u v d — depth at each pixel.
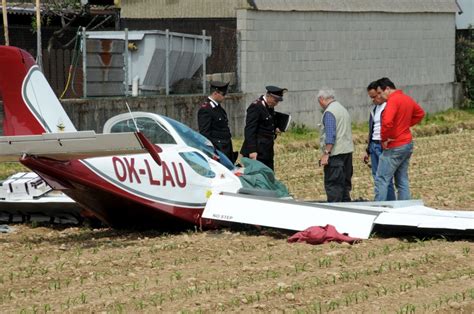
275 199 41.50
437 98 106.62
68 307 29.05
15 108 39.50
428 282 32.12
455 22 108.56
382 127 46.06
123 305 29.12
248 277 32.69
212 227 42.34
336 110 46.41
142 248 38.06
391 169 46.47
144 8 90.31
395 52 99.88
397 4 99.44
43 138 35.41
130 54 75.75
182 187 41.41
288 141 79.81
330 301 29.61
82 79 72.56
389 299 29.98
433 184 58.91
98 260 35.78
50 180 38.44
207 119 48.62
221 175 43.06
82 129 68.69
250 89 83.81
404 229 40.66
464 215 41.69
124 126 43.22
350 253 36.47
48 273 33.72
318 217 40.16
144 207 40.53
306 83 89.44
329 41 91.62
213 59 84.69
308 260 35.44
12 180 44.41
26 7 87.00
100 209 41.16
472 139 86.56
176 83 79.69
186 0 87.94
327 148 46.22
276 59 86.25
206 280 32.28
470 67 111.69
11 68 39.31
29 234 42.22
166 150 41.41
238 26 83.38
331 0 91.56
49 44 85.44
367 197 53.66
